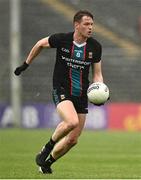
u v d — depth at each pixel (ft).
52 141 84.28
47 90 268.21
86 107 84.64
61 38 83.05
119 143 165.37
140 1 302.04
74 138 84.17
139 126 229.25
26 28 290.35
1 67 272.72
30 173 89.61
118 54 277.64
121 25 295.07
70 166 104.22
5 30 293.64
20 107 239.50
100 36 289.74
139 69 272.51
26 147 148.56
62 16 295.07
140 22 294.87
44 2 296.92
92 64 84.84
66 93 83.05
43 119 238.27
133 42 287.28
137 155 129.29
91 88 81.61
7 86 266.57
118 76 270.05
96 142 168.96
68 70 83.25
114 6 300.81
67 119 79.82
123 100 264.31
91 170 96.84
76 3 300.20
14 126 236.63
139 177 85.20
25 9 293.84
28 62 86.94
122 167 102.53
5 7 300.81
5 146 151.33
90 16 81.41
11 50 252.01
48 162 86.48
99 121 231.91
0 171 93.56
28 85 267.59
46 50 275.59
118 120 231.30
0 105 241.14
